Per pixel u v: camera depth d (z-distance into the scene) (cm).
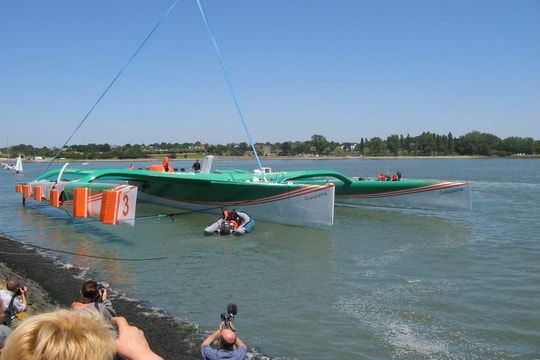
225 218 1616
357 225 1734
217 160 12888
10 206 2475
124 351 197
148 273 1102
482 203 2266
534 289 926
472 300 866
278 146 17450
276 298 902
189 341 703
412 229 1638
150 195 2445
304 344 691
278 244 1412
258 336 722
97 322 148
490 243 1364
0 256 1291
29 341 134
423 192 1994
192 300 900
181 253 1308
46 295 939
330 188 1566
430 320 773
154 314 820
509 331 725
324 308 838
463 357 642
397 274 1055
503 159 13088
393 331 731
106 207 1457
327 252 1295
